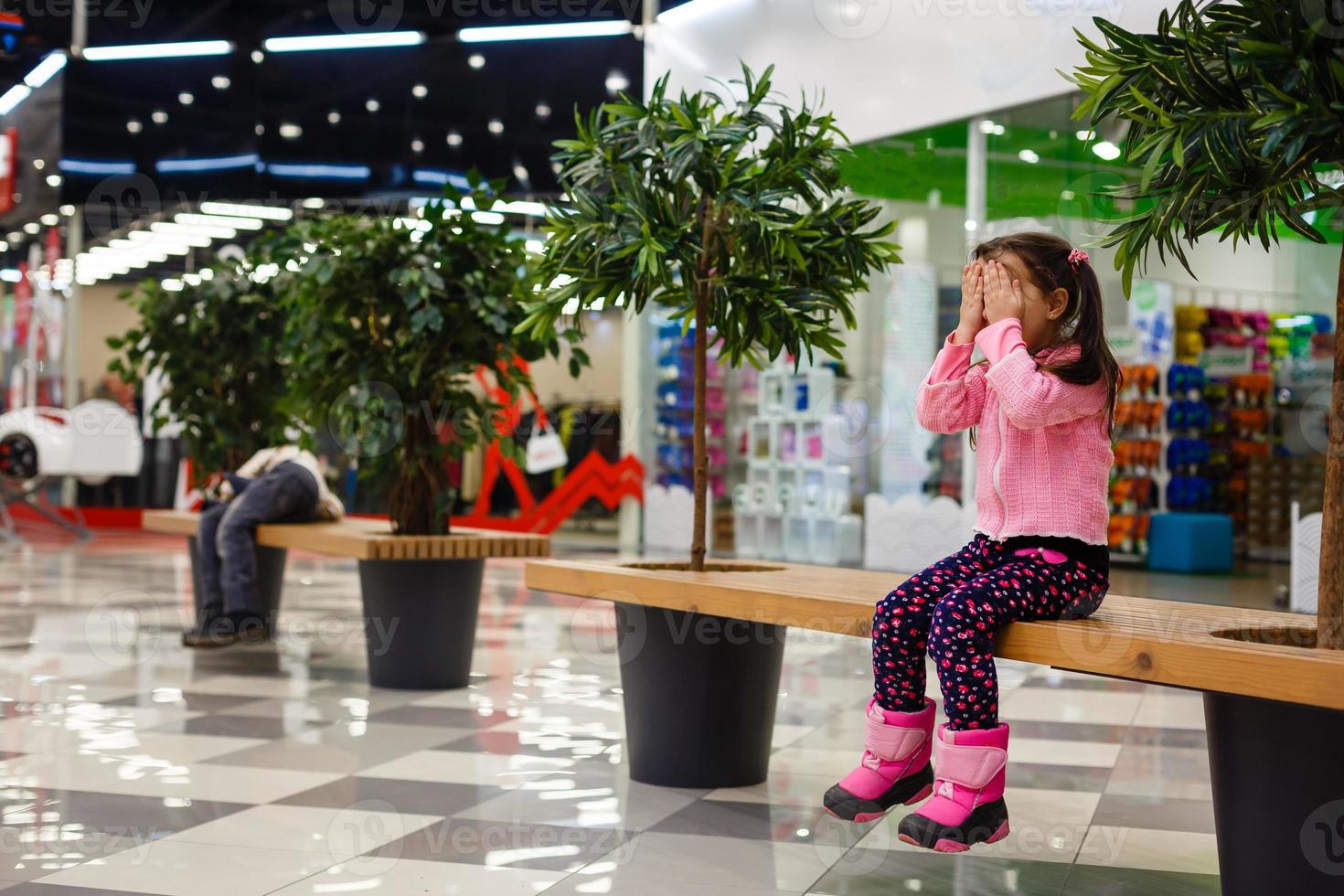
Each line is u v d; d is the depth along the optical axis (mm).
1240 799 1518
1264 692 1352
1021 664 4445
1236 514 8602
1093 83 1738
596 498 10414
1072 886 1839
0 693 3459
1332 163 1561
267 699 3391
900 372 7145
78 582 6582
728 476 8336
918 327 7023
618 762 2656
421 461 3672
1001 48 5977
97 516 11617
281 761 2641
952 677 1674
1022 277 1844
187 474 11008
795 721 3168
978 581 1711
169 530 4613
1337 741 1410
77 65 9609
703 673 2402
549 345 3680
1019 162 6180
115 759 2652
